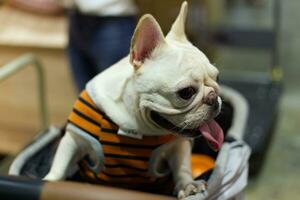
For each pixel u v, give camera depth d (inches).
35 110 82.2
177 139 37.3
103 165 37.5
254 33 94.4
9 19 82.0
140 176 38.1
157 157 37.0
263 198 75.2
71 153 37.8
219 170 37.1
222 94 51.4
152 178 38.7
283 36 103.0
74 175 41.4
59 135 46.6
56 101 80.0
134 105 34.0
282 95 98.3
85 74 67.6
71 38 66.7
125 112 35.0
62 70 77.4
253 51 105.3
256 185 78.2
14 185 28.3
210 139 31.9
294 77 105.0
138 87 32.1
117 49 62.7
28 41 76.2
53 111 80.7
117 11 61.7
